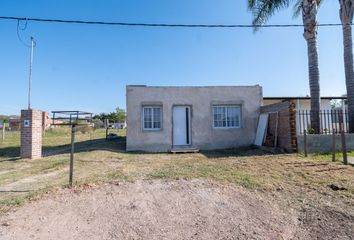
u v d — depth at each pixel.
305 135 10.82
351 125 13.12
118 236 4.09
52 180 7.39
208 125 15.05
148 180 7.21
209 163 9.78
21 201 5.54
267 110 14.48
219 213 4.95
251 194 5.95
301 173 7.68
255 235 4.10
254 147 14.55
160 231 4.25
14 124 39.47
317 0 14.22
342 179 6.86
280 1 14.12
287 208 5.12
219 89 15.25
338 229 4.22
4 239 3.98
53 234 4.16
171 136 14.75
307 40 13.62
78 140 22.89
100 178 7.43
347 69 13.41
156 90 14.84
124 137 24.33
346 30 13.45
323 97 16.94
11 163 10.79
